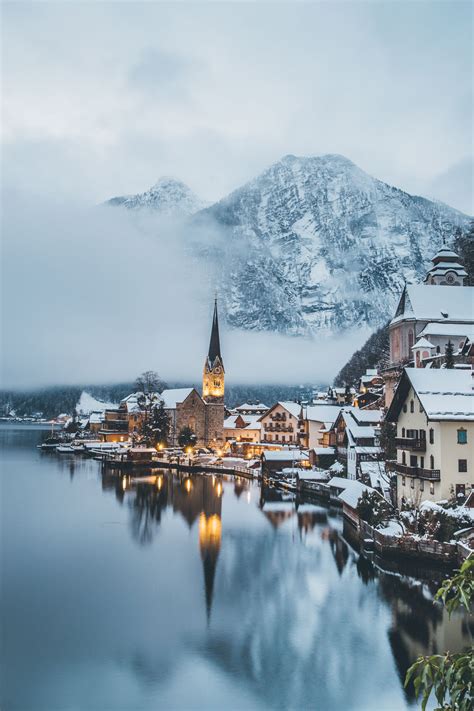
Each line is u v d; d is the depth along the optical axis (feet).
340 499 304.71
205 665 131.03
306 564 206.69
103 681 123.75
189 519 291.38
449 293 377.50
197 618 157.07
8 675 125.70
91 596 174.29
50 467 543.80
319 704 114.93
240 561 211.61
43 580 189.88
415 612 158.10
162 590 179.42
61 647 139.64
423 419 226.58
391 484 268.21
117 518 293.02
